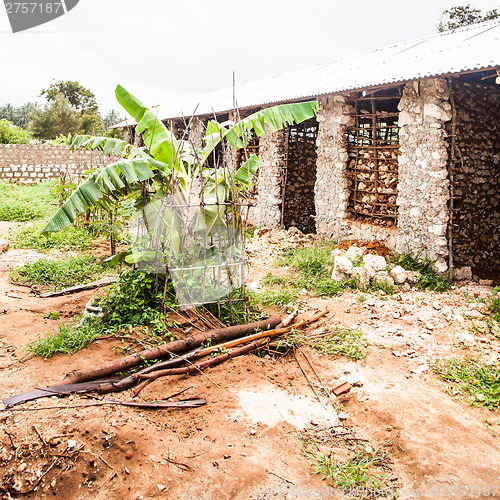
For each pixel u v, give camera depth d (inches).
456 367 203.3
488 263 363.6
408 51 432.1
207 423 164.9
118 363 193.3
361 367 209.0
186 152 273.9
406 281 313.1
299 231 503.8
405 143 346.3
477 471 142.9
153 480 137.9
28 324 259.6
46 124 1736.0
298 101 438.6
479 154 344.2
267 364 212.2
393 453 153.4
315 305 289.9
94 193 227.1
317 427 167.0
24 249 440.1
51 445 144.8
